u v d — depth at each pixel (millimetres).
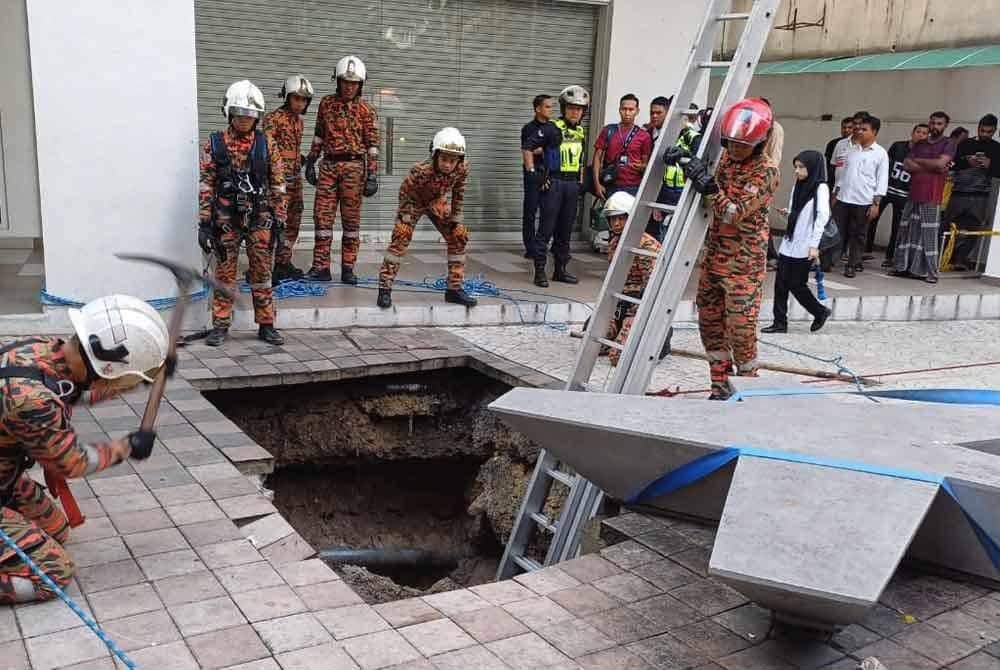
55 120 6129
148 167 6410
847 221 10273
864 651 3158
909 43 12258
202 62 9023
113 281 6465
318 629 3113
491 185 10586
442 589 5840
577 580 3615
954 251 10930
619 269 5125
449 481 6953
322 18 9391
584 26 10414
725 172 4992
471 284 8398
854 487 3000
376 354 6508
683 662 3053
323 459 6438
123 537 3688
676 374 6613
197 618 3131
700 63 5172
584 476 3945
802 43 14352
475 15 9977
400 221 7184
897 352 7602
